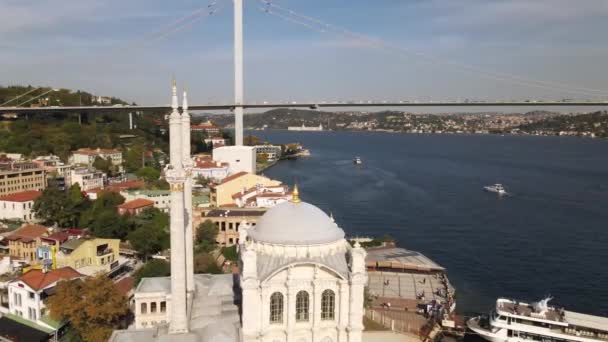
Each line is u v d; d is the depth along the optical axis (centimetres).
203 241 18012
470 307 14375
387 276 16325
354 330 7281
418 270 16712
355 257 7225
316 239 7294
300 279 7181
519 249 19612
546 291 15612
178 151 6994
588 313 14162
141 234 16100
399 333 12325
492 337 12088
